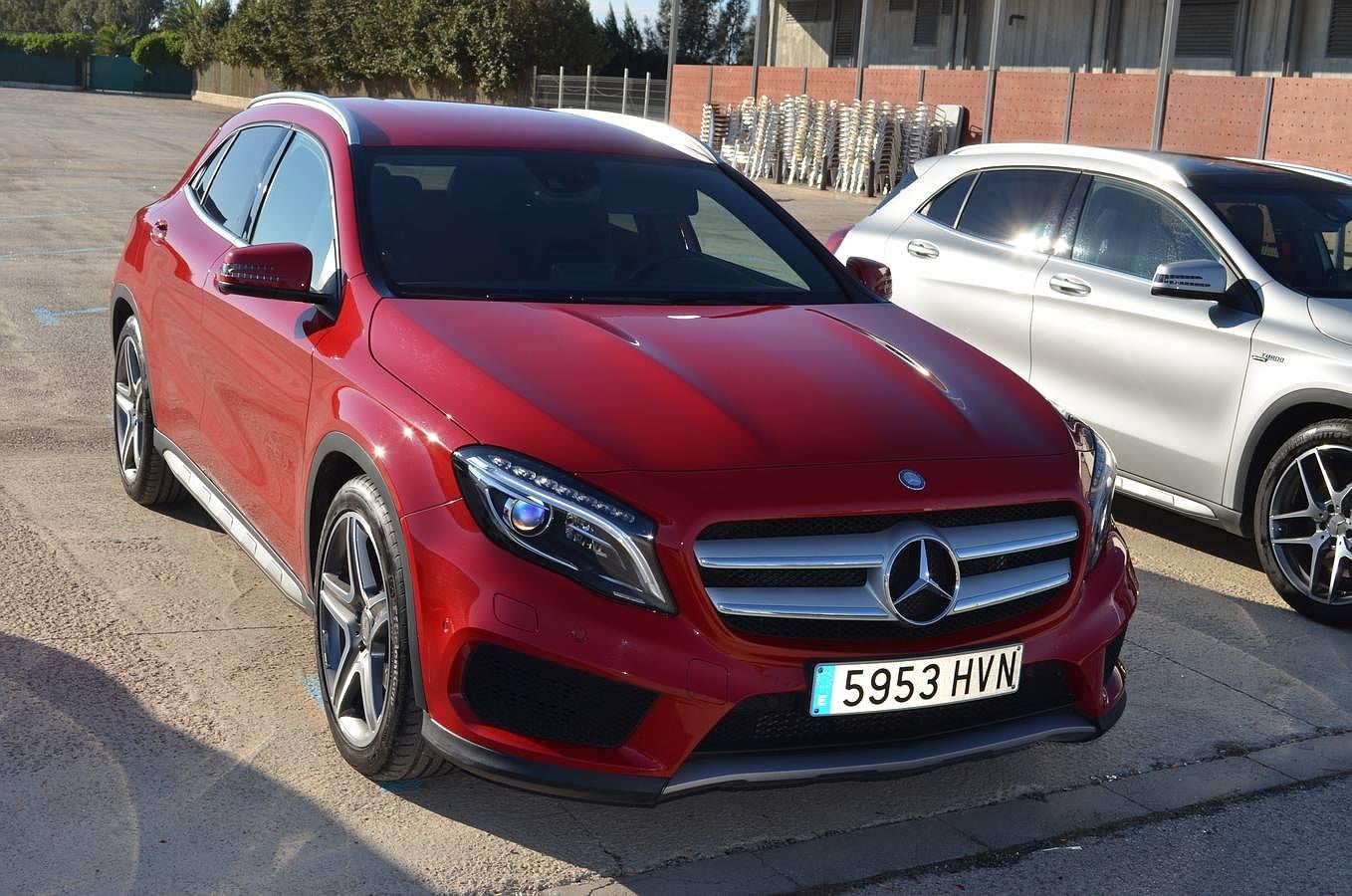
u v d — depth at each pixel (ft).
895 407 10.79
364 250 12.30
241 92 191.72
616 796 9.38
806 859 10.49
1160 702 13.98
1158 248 19.02
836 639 9.63
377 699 10.70
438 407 10.21
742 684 9.37
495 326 11.28
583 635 9.25
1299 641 15.90
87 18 462.19
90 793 10.59
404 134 13.94
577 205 13.71
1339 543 16.19
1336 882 10.68
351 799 10.85
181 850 9.91
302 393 11.89
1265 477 17.02
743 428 10.07
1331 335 16.65
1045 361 19.98
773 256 14.21
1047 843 11.00
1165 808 11.72
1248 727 13.48
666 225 13.96
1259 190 19.12
